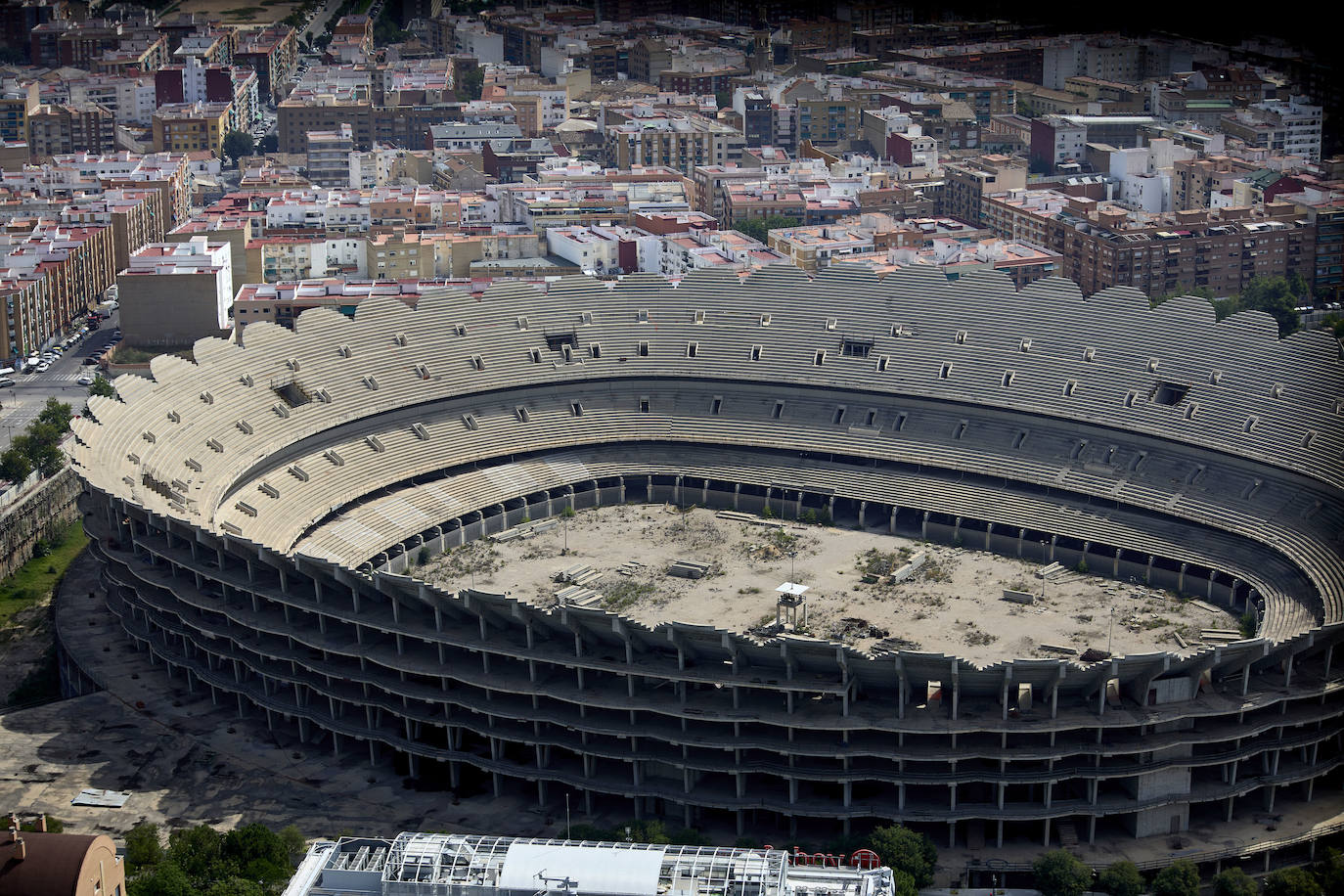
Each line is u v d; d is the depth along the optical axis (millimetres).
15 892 197500
